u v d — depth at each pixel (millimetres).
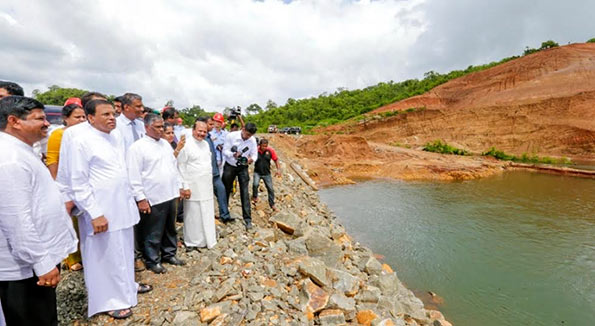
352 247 7555
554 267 7535
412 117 43188
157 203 3777
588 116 33156
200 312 3191
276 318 3320
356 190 16406
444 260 7879
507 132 35781
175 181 4016
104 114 3029
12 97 2219
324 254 5621
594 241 9172
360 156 26062
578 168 24750
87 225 2979
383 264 7316
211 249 4598
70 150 2885
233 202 6871
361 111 62875
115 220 3061
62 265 4039
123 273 3127
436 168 21109
